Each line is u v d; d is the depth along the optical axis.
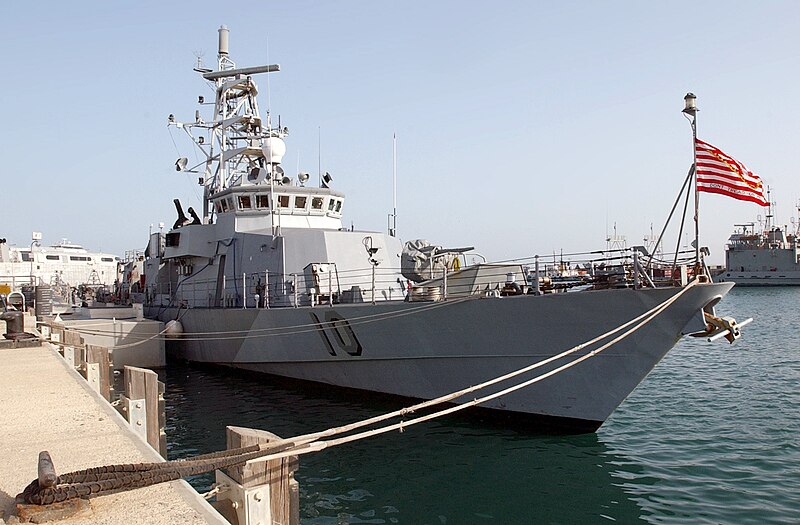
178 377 18.69
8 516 3.06
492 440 11.44
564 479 9.62
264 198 18.91
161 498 3.37
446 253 14.48
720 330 9.96
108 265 53.19
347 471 10.13
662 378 19.95
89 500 3.31
